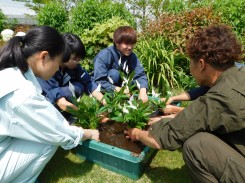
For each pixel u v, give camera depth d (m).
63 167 2.09
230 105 1.38
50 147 1.71
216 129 1.49
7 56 1.53
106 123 2.31
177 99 2.45
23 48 1.55
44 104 1.57
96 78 2.77
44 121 1.57
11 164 1.61
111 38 3.83
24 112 1.50
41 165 1.73
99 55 2.83
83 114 2.18
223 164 1.45
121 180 1.97
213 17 3.88
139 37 4.28
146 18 6.02
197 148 1.50
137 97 2.54
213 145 1.47
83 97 2.63
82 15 4.56
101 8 4.65
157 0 6.70
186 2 4.95
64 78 2.50
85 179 1.98
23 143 1.63
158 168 2.09
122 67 2.86
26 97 1.49
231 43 1.47
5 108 1.51
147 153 2.00
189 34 3.77
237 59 1.54
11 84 1.49
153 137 1.66
